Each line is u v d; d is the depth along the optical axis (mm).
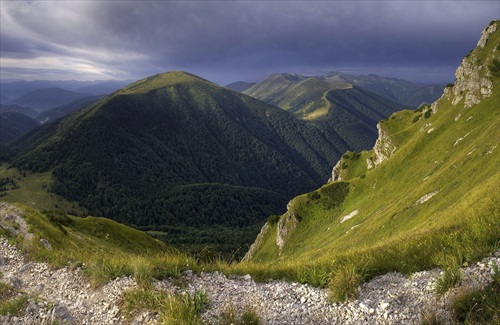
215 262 12414
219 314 8500
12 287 11266
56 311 9078
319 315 8383
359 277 9453
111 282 10711
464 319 6766
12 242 16875
